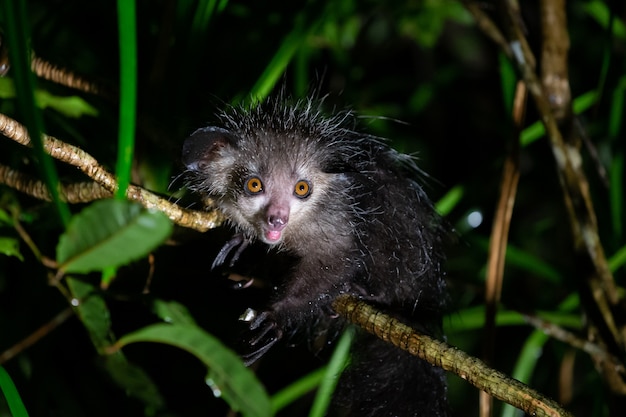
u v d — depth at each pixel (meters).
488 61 5.62
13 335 3.06
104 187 2.21
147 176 2.94
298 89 3.84
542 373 4.40
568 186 2.87
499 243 2.88
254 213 2.90
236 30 4.21
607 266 2.92
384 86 5.25
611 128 3.44
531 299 5.04
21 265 3.27
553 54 2.88
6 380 2.07
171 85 2.94
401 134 5.11
